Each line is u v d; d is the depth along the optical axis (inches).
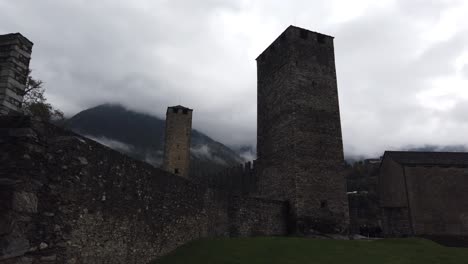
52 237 423.8
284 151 1369.3
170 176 777.6
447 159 1883.6
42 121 419.5
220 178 2374.5
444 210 1722.4
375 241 980.6
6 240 358.9
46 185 419.5
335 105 1441.9
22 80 470.3
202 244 816.3
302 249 816.9
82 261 479.8
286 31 1478.8
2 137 396.2
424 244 956.0
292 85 1392.7
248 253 760.3
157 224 705.0
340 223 1295.5
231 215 1052.5
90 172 508.7
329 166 1348.4
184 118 2534.5
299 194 1267.2
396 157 1895.9
